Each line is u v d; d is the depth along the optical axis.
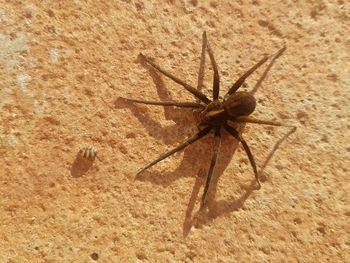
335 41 0.09
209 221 0.08
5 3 0.08
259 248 0.08
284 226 0.08
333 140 0.08
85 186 0.08
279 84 0.09
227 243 0.08
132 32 0.09
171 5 0.09
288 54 0.09
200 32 0.09
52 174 0.08
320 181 0.08
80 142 0.08
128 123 0.08
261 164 0.08
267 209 0.08
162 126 0.08
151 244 0.07
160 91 0.08
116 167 0.08
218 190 0.08
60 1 0.08
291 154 0.08
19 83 0.08
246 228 0.08
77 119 0.08
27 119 0.08
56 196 0.08
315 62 0.09
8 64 0.08
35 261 0.07
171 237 0.08
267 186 0.08
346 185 0.08
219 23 0.09
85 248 0.07
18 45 0.08
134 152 0.08
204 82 0.09
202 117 0.08
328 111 0.09
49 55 0.08
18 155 0.08
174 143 0.08
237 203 0.08
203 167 0.08
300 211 0.08
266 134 0.08
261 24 0.09
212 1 0.09
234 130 0.08
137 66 0.08
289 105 0.09
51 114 0.08
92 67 0.08
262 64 0.09
